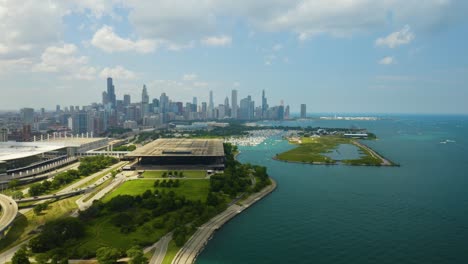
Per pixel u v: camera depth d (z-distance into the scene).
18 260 162.50
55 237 191.62
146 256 187.00
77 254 181.38
